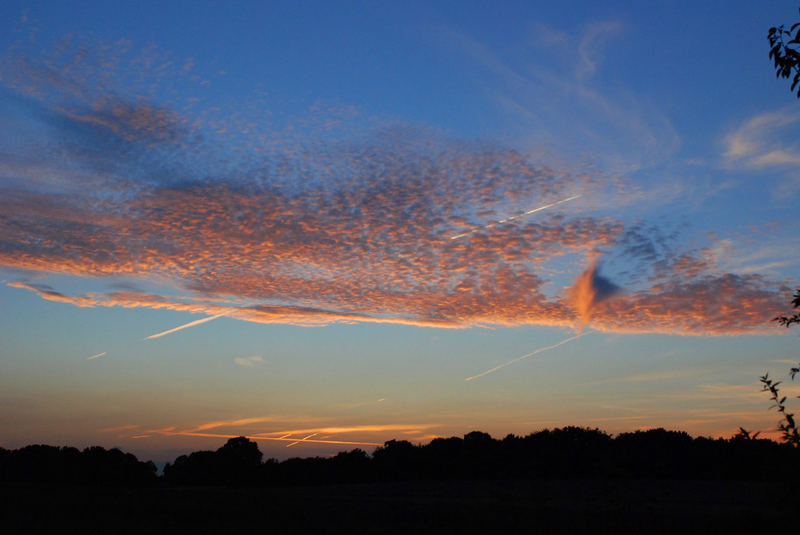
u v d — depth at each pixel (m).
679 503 26.86
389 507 38.62
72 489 55.09
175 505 38.34
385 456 83.88
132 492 53.38
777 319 5.56
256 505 39.75
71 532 25.09
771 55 6.12
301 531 27.22
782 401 5.45
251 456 87.06
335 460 85.88
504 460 68.12
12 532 25.16
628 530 9.64
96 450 78.38
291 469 85.12
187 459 87.38
